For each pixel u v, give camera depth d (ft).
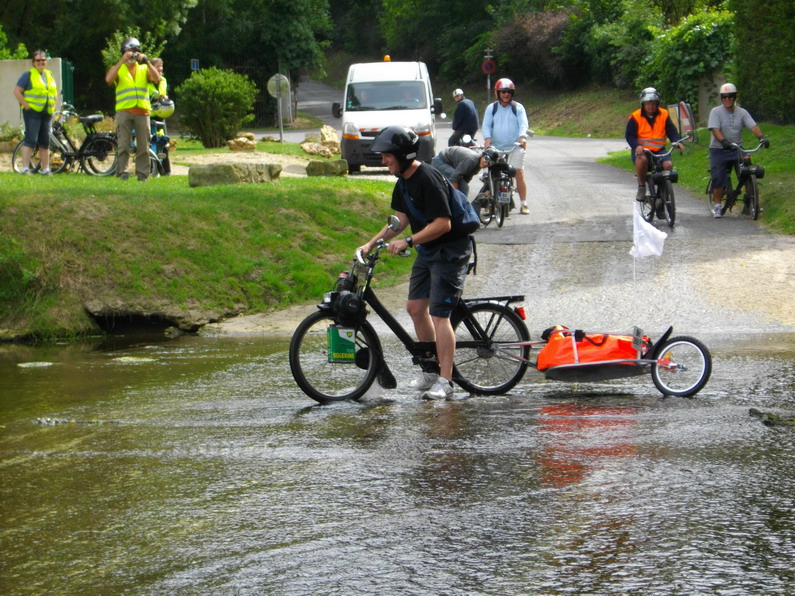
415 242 22.94
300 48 182.29
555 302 36.47
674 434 20.02
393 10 242.58
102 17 155.74
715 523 14.96
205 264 40.98
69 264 39.60
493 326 25.00
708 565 13.41
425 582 12.98
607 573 13.19
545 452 18.85
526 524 15.02
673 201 48.11
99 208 42.63
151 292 39.06
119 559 13.98
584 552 13.91
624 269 40.68
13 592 12.92
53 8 154.71
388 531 14.85
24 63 78.33
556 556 13.78
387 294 39.65
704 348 23.73
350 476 17.61
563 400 23.82
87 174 58.80
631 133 48.83
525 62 192.65
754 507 15.64
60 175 56.24
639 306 35.53
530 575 13.15
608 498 16.12
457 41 223.51
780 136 74.23
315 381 24.93
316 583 13.02
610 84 172.35
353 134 74.74
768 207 51.80
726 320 33.53
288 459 18.80
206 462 18.75
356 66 81.05
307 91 254.47
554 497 16.22
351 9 287.69
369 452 19.13
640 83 108.37
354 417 22.31
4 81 78.54
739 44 82.69
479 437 20.11
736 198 51.19
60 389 26.73
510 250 45.06
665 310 34.94
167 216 43.24
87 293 38.86
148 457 19.20
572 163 86.17
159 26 161.07
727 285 37.65
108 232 41.22
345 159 75.36
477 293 38.45
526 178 73.10
